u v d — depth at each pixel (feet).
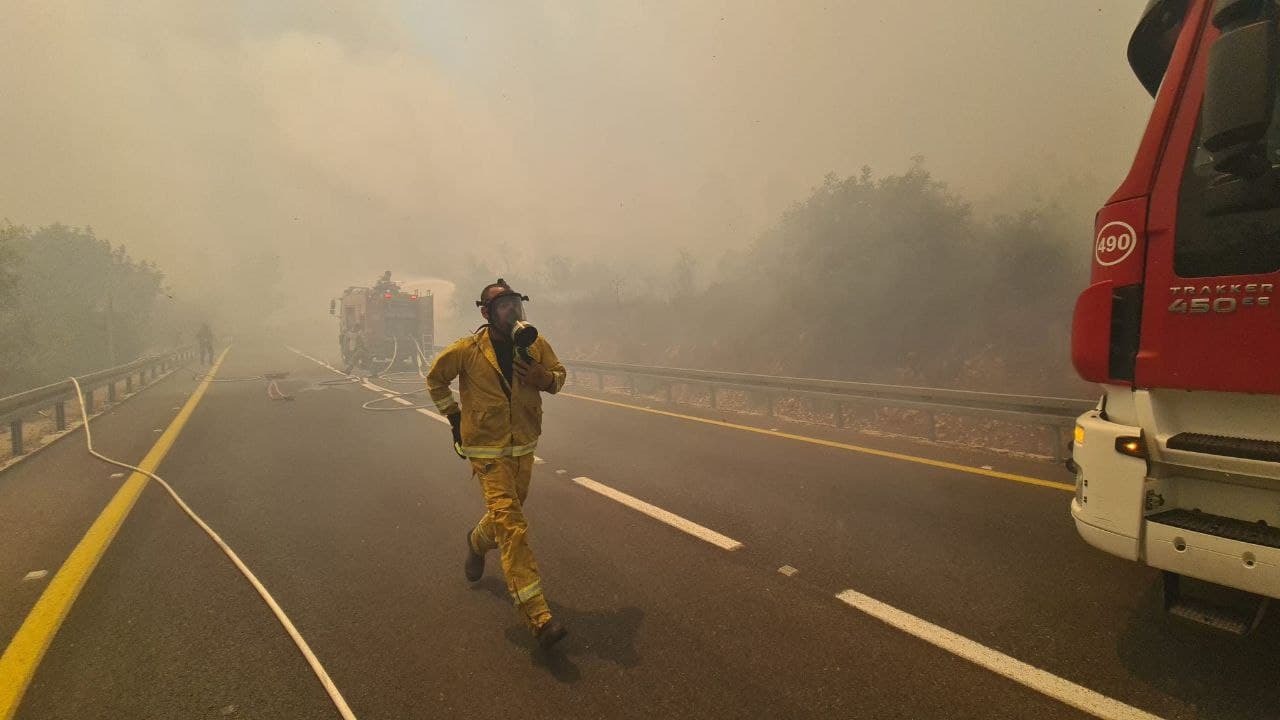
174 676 9.58
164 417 36.52
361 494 19.40
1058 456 20.54
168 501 19.10
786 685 8.87
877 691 8.63
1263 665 8.74
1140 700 8.14
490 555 14.30
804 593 11.72
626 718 8.27
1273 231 7.48
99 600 12.25
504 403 10.74
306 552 14.62
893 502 16.85
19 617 11.64
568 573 13.04
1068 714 8.00
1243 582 7.68
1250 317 7.66
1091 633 9.82
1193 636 9.57
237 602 12.09
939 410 24.31
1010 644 9.64
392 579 13.02
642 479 20.22
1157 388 8.57
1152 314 8.50
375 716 8.49
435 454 24.95
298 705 8.80
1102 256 9.11
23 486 21.58
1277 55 7.40
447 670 9.57
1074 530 14.20
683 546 14.34
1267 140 7.63
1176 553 8.21
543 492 19.07
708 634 10.37
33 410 28.86
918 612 10.78
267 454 25.38
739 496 17.99
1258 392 7.65
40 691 9.22
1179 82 8.37
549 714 8.41
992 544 13.60
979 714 8.07
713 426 29.89
